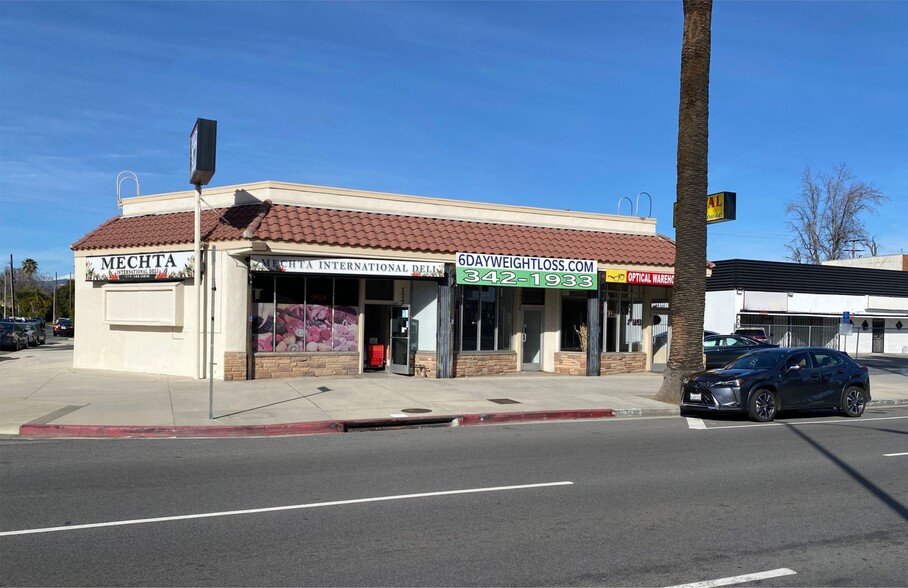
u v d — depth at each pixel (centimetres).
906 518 698
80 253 2072
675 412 1552
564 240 2188
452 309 1955
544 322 2244
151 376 1869
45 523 642
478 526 648
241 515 673
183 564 539
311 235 1767
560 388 1830
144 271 1891
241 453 1002
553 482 835
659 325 2389
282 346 1866
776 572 538
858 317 4456
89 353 2053
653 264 2216
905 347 4678
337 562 546
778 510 722
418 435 1202
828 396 1512
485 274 1950
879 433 1279
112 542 590
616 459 990
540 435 1212
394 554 567
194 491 768
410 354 2000
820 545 607
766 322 4125
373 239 1845
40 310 9156
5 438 1130
